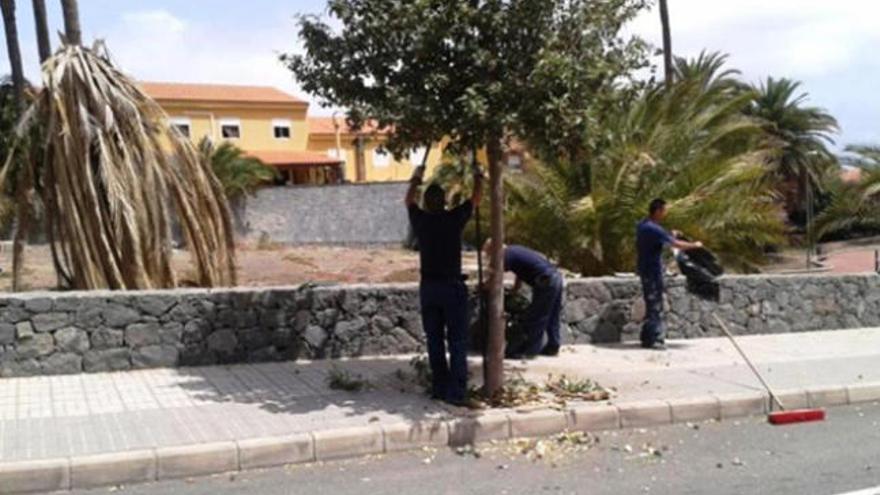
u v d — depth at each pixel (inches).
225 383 323.0
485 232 548.7
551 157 299.4
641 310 426.6
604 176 522.9
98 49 437.1
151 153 419.5
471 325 389.4
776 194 690.8
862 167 1169.4
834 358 388.8
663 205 410.9
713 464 252.4
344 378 323.6
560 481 236.5
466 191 362.6
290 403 293.1
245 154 1585.9
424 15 267.9
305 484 233.1
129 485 232.2
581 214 517.3
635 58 287.4
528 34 276.8
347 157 2247.8
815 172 1544.0
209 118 2028.8
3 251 894.4
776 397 315.6
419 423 269.0
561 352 397.1
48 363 334.6
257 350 362.6
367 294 378.6
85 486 229.0
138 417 272.8
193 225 428.5
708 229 536.1
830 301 479.8
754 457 259.8
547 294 376.8
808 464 251.6
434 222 295.7
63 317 336.2
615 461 255.9
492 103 271.3
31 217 430.6
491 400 299.0
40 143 421.7
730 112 616.1
